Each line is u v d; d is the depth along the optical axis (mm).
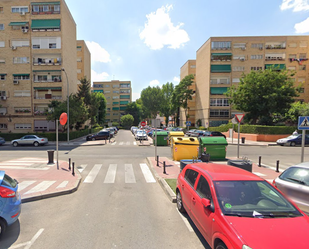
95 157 14398
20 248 3682
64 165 11266
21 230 4336
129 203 5969
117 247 3711
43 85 32000
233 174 3893
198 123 46688
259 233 2637
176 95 49781
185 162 8008
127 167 11094
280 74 29234
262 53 41250
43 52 31766
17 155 15414
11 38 31781
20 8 31672
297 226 2795
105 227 4473
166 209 5500
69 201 6125
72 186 7348
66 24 33594
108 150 18250
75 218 4934
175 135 21406
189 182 4633
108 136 29453
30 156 14875
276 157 14758
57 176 8812
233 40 41344
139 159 13625
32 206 5715
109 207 5652
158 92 69625
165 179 8250
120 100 87688
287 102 29047
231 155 15492
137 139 29578
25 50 31797
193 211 4055
